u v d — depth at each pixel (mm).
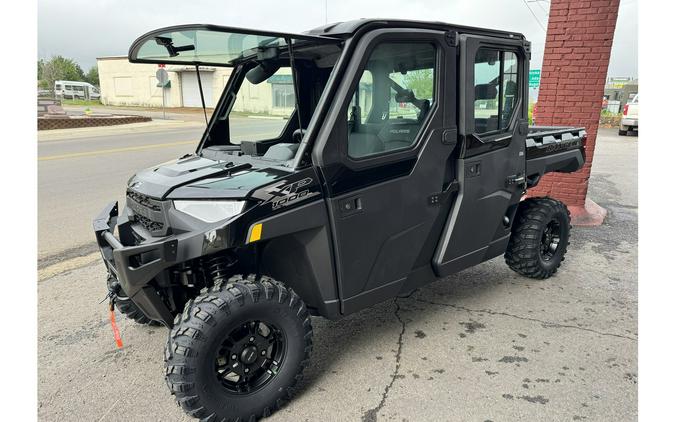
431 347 3203
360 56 2561
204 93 3553
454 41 3023
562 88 5949
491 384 2783
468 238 3479
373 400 2666
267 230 2354
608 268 4594
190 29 2242
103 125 22859
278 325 2504
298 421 2516
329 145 2520
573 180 6105
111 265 2584
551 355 3080
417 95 2926
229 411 2395
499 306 3805
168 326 2623
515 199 3881
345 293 2777
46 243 5391
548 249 4391
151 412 2615
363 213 2727
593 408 2557
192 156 3377
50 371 3004
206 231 2254
